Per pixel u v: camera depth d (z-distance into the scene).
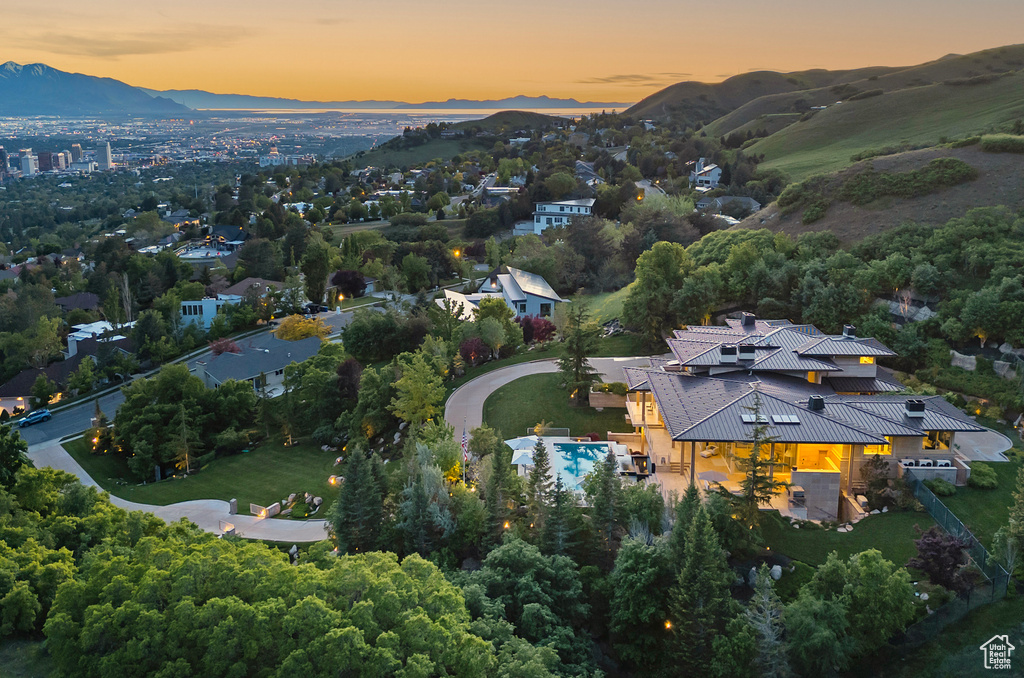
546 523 49.75
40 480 58.59
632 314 91.44
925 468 55.38
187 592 35.97
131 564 39.62
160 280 167.25
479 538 53.19
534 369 86.56
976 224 87.88
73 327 143.75
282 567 39.22
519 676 36.84
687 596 42.00
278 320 144.25
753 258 93.94
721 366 64.75
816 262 89.75
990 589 45.00
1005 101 195.75
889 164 109.88
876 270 84.38
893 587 41.88
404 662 34.53
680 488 56.50
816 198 109.00
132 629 34.06
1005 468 57.44
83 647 34.28
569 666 41.91
